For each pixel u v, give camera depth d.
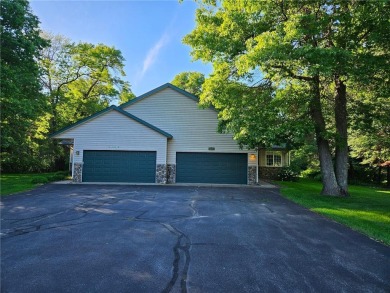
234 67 11.31
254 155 17.08
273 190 13.88
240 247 4.66
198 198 10.61
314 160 27.70
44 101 17.62
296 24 8.35
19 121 15.36
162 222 6.49
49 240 4.98
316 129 11.84
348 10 9.04
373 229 6.02
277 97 11.11
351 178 24.30
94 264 3.86
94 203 9.12
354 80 9.88
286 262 4.00
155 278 3.42
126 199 10.06
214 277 3.46
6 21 14.62
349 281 3.39
